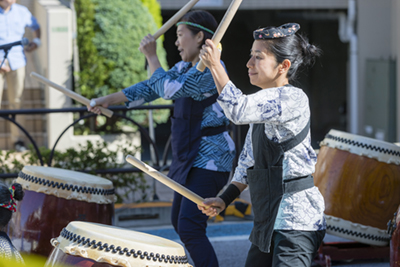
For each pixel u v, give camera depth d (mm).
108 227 5215
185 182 6875
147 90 7406
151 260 4625
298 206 5035
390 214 7906
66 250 4590
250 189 5289
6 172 10727
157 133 22891
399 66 19031
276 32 5051
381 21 21141
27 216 6523
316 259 8398
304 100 4965
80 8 17281
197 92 6750
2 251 5074
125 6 17484
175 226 7301
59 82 17250
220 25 5148
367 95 21047
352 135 8008
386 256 8211
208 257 6695
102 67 17250
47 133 17516
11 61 14641
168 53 25938
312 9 22828
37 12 18969
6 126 18281
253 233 5320
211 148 6922
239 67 28141
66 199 6551
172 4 21984
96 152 10805
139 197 11602
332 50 27484
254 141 5238
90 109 7426
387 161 7832
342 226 7918
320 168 8188
